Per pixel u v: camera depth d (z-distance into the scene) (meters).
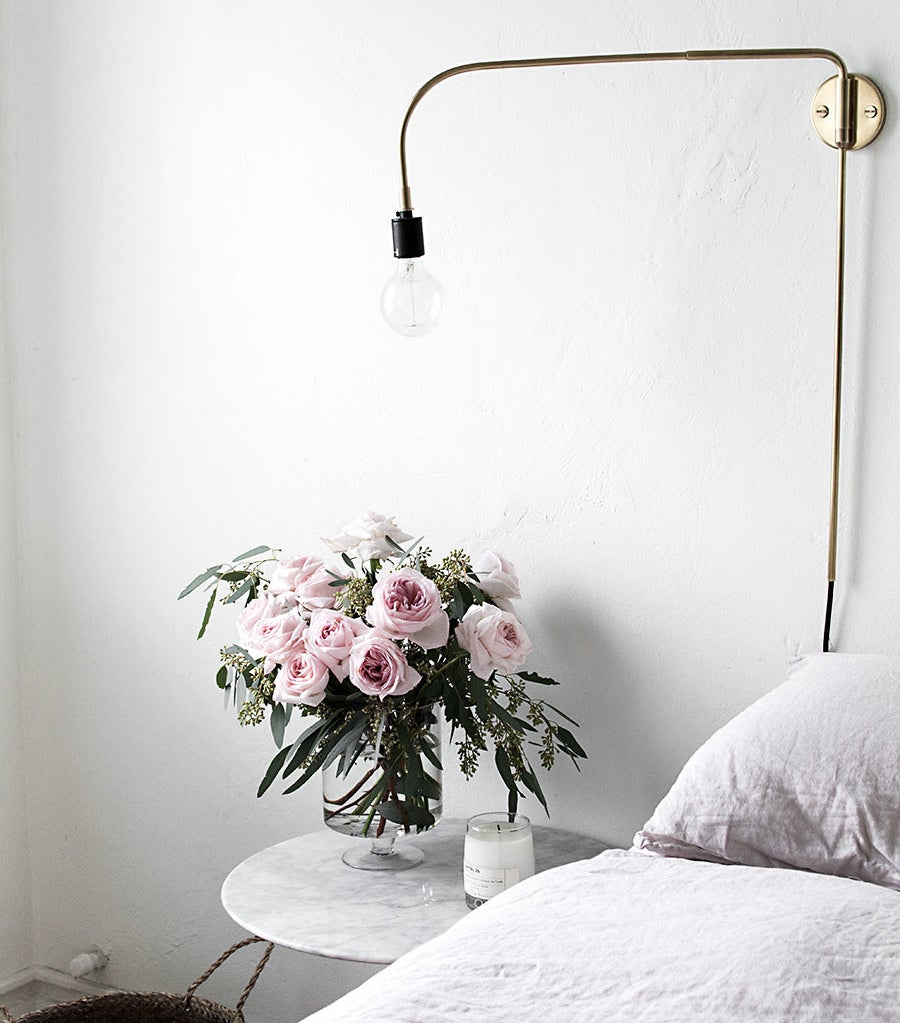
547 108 1.80
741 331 1.69
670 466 1.75
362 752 1.66
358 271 1.99
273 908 1.61
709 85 1.68
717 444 1.72
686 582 1.76
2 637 2.40
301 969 2.16
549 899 1.23
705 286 1.71
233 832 2.23
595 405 1.80
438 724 1.72
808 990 0.96
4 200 2.35
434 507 1.96
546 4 1.79
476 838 1.59
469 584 1.72
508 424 1.88
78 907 2.43
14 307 2.36
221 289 2.13
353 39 1.96
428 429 1.95
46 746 2.43
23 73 2.29
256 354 2.11
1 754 2.41
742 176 1.67
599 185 1.77
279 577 1.74
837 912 1.09
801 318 1.65
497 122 1.84
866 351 1.61
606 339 1.79
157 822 2.31
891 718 1.33
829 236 1.62
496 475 1.90
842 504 1.64
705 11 1.68
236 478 2.15
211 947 2.27
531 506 1.87
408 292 1.60
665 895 1.20
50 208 2.29
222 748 2.22
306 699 1.59
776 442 1.68
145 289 2.21
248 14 2.05
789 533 1.68
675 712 1.78
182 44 2.12
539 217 1.82
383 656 1.57
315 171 2.01
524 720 1.89
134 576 2.29
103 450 2.29
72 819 2.41
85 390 2.30
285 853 1.84
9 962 2.44
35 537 2.40
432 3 1.88
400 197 1.60
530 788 1.73
